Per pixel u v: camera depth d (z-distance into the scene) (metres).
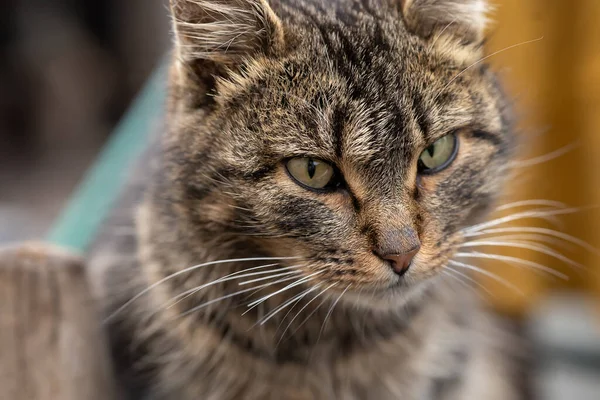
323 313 0.35
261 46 0.32
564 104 0.41
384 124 0.31
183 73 0.33
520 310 0.46
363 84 0.31
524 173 0.40
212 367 0.36
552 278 0.44
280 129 0.31
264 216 0.32
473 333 0.45
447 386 0.42
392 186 0.32
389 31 0.32
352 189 0.32
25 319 0.30
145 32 1.15
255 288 0.33
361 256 0.32
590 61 0.40
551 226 0.43
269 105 0.31
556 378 0.58
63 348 0.30
